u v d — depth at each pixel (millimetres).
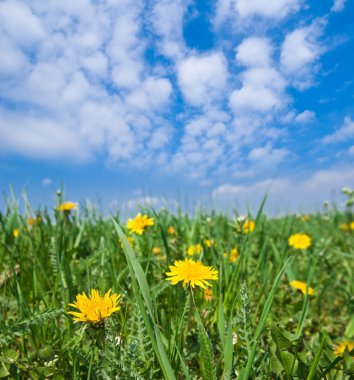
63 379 233
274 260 548
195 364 282
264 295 439
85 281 355
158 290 364
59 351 257
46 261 461
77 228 610
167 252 415
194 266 280
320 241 718
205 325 314
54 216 582
